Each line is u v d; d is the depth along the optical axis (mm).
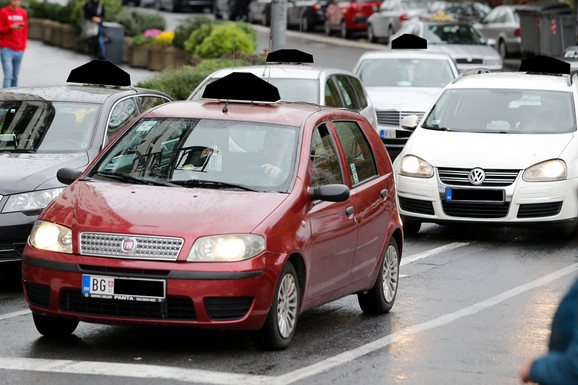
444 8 107500
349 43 116625
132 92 31234
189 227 19250
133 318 19141
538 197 34250
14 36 57344
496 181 34500
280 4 56312
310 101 38344
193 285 18844
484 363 19859
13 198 25641
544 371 9977
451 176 34906
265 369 18828
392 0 111312
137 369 18641
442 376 18891
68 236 19641
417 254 32500
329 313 24328
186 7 154250
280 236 19688
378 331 22375
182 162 21500
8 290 26484
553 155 34750
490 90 38344
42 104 29859
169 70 58812
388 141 52219
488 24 103625
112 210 19828
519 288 27250
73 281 19297
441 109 38281
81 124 29141
